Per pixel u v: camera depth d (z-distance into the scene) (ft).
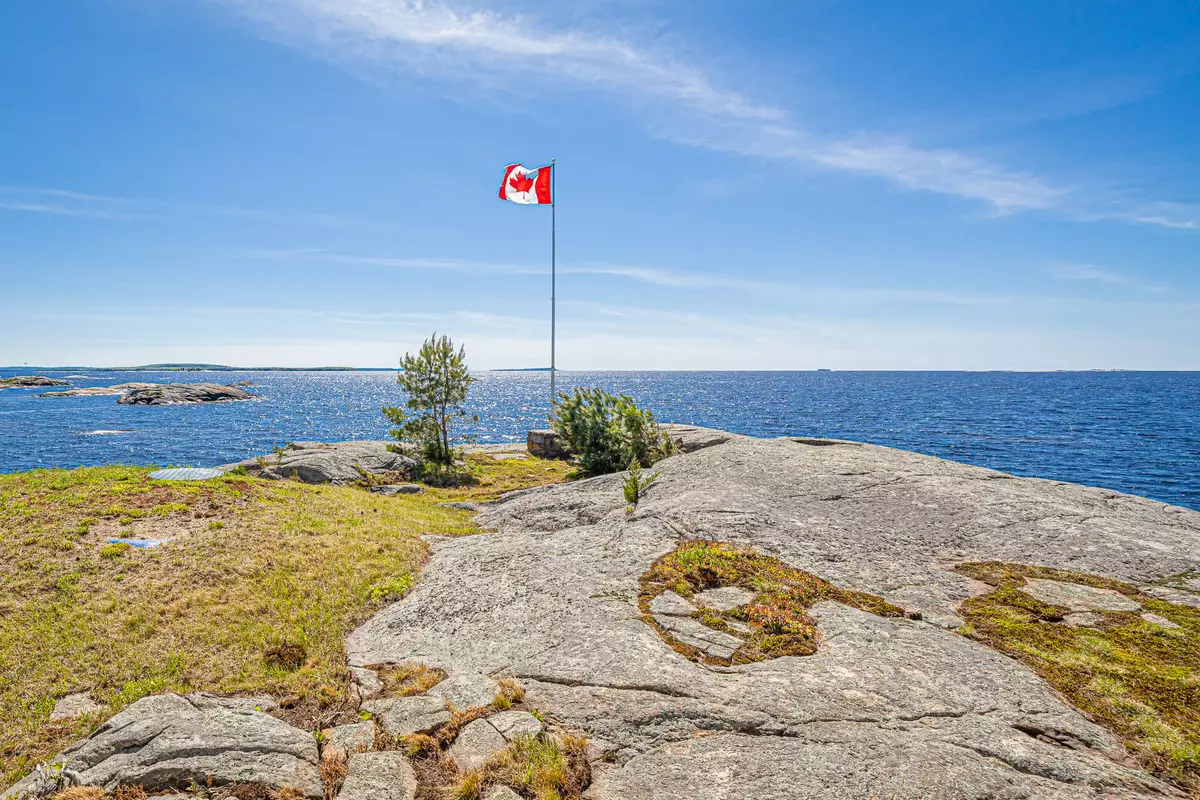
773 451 66.18
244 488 56.39
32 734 23.63
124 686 26.86
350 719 22.88
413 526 51.39
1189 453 184.24
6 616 32.12
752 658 24.89
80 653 29.27
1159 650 25.96
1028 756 18.42
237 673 27.81
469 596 34.19
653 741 19.49
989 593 32.71
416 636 30.50
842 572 35.53
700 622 28.35
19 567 36.83
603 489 61.26
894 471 56.80
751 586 32.42
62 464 164.66
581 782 18.07
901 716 20.51
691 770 17.98
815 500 49.75
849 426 274.98
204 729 20.81
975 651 25.49
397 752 20.38
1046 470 158.71
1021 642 26.76
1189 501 122.62
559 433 101.65
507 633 28.91
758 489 52.75
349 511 53.52
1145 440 215.72
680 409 384.68
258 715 22.15
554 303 108.58
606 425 83.97
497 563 39.14
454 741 20.77
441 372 89.04
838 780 17.12
